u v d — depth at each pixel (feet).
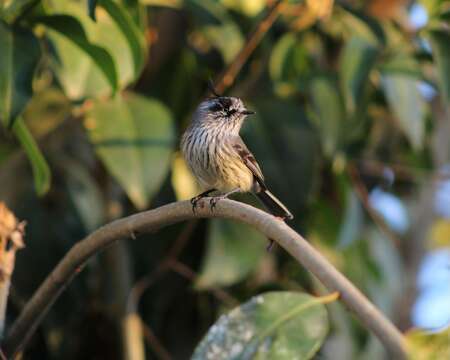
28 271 42.29
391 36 43.50
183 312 45.11
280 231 24.12
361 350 46.09
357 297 22.77
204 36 45.24
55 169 43.86
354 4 45.80
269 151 40.75
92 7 29.48
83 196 43.91
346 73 38.93
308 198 40.32
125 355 40.86
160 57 46.24
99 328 42.22
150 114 37.63
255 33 39.83
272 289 43.16
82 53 35.94
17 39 31.60
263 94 44.55
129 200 44.70
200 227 43.98
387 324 22.29
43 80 42.01
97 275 42.01
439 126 55.93
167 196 43.73
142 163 36.50
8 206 42.73
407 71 40.88
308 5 40.60
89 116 37.27
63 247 43.06
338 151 40.73
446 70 37.91
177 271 44.19
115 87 33.58
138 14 36.35
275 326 24.81
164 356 42.42
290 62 42.86
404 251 60.59
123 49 36.14
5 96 30.68
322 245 45.88
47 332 42.50
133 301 41.47
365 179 49.90
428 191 60.18
